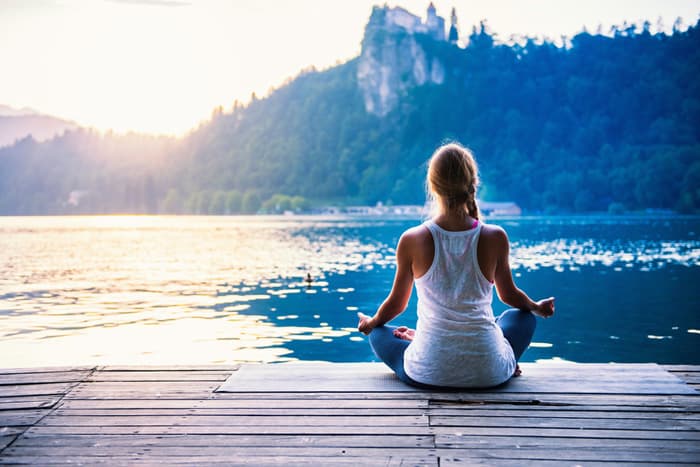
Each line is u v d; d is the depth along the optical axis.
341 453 1.91
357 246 30.22
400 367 2.57
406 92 169.62
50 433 2.10
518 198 129.75
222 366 2.90
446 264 2.34
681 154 115.56
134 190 194.62
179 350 6.65
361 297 11.38
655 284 13.06
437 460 1.85
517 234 40.88
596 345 6.79
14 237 43.47
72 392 2.53
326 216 136.12
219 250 27.84
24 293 12.38
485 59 168.25
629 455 1.88
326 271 17.05
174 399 2.44
